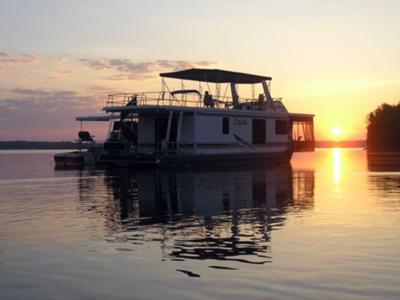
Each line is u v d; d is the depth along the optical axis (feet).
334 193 60.70
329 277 23.95
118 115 135.03
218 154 122.52
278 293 21.79
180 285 22.98
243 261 26.94
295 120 145.89
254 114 131.34
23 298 21.59
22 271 25.43
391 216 41.68
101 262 27.02
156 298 21.39
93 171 108.58
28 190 66.64
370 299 20.98
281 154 139.74
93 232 35.40
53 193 62.59
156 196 58.65
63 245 31.14
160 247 30.45
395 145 299.99
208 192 62.75
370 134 315.37
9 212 45.52
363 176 90.89
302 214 43.21
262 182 77.61
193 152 117.50
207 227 37.14
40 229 36.68
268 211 45.39
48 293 22.17
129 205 50.47
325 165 134.51
